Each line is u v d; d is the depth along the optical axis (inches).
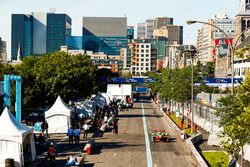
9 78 2415.1
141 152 2096.5
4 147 1679.4
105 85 6186.0
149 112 4894.2
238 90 1122.7
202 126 3240.7
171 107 4795.8
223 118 1427.2
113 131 2918.3
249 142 1091.3
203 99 4990.2
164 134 2466.8
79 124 2947.8
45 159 1881.2
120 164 1784.0
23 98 2974.9
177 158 1936.5
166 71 4707.2
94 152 2085.4
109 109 4333.2
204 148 2237.9
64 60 3754.9
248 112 1005.2
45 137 2347.4
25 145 1782.7
